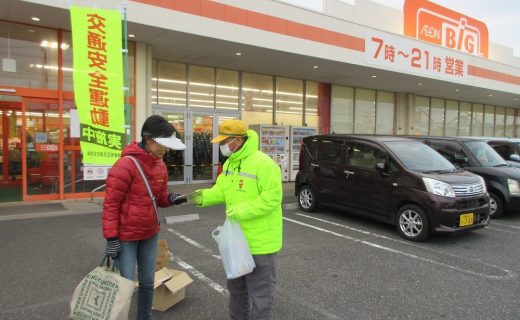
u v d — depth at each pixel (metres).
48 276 4.27
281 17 9.82
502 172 7.93
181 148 2.72
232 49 9.82
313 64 11.58
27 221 6.74
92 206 7.79
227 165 2.97
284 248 5.54
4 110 9.70
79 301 2.57
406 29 15.14
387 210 6.44
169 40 9.02
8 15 7.53
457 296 3.96
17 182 9.95
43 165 8.44
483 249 5.66
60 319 3.32
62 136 8.57
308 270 4.64
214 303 3.66
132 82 9.23
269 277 2.83
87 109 6.57
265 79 13.43
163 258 3.78
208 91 12.16
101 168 7.00
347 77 13.76
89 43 6.49
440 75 14.00
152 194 2.84
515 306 3.74
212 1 8.65
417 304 3.76
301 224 7.03
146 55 9.45
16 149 9.90
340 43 11.05
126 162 2.72
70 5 6.41
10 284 4.04
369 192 6.73
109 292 2.51
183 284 3.62
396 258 5.16
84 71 6.50
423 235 5.88
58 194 8.58
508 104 22.36
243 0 9.12
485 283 4.32
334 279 4.37
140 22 7.73
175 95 11.54
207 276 4.34
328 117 15.20
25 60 8.15
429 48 13.52
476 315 3.55
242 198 2.79
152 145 2.81
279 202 2.78
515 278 4.50
